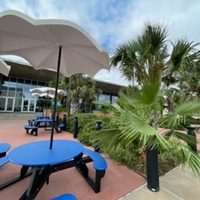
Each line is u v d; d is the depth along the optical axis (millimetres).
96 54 2365
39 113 18312
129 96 3080
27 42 2234
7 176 2781
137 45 3898
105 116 6812
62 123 7832
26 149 2338
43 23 1559
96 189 2375
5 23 1711
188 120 2922
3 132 6832
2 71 3104
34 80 19406
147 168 2580
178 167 3428
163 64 3699
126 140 2502
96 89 15016
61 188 2480
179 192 2449
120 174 3029
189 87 6824
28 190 1915
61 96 12539
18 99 18141
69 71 3172
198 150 4387
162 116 2953
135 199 2244
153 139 2195
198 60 3670
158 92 2355
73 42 2139
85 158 2748
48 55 2678
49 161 1887
